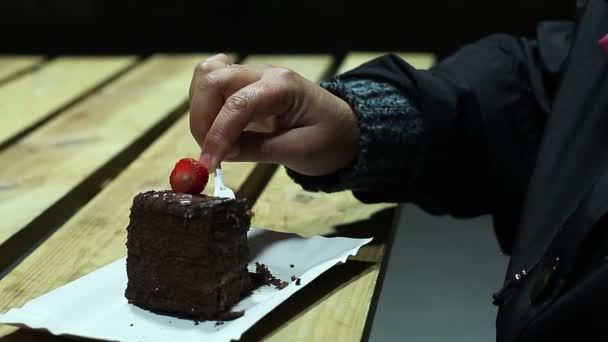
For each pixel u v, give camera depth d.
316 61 1.17
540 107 0.70
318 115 0.66
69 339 0.56
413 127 0.68
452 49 1.24
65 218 0.76
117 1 1.39
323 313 0.58
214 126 0.62
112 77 1.15
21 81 1.13
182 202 0.57
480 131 0.71
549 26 0.74
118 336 0.55
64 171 0.80
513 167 0.71
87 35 1.42
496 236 0.75
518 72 0.72
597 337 0.55
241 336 0.56
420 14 1.32
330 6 1.35
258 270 0.61
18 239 0.70
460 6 1.30
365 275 0.63
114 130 0.91
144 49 1.37
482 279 0.72
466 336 0.66
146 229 0.58
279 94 0.63
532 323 0.57
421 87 0.69
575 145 0.60
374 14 1.34
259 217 0.72
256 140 0.65
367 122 0.67
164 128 0.95
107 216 0.72
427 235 0.78
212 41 1.36
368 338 0.59
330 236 0.69
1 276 0.67
